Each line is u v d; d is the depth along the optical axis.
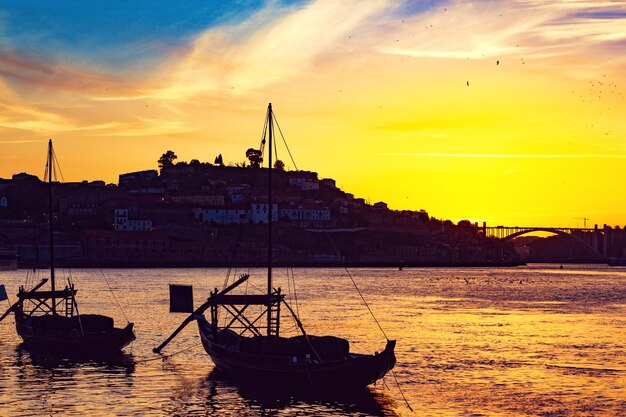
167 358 82.81
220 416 59.19
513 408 62.84
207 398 64.50
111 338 82.56
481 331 113.62
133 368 77.06
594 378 74.75
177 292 81.62
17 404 62.16
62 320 85.25
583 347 95.69
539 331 114.19
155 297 180.38
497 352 91.00
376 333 110.06
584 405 63.94
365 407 62.56
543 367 80.56
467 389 69.38
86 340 83.25
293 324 121.56
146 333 104.69
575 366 81.25
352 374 64.06
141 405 62.12
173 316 130.50
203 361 81.06
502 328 118.25
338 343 67.25
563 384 71.81
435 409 62.31
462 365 81.38
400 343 98.81
